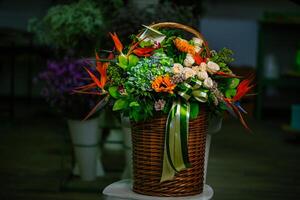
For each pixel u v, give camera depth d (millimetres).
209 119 2207
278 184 4090
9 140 5441
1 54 6758
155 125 2043
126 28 3564
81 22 3746
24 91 8031
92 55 3953
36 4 7820
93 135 3832
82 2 3883
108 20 3938
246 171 4461
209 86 2006
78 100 3631
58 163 4527
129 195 2100
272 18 7301
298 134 5754
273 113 7812
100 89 2160
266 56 7551
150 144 2059
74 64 3607
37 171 4270
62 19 3766
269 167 4629
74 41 3918
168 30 2230
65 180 3938
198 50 2127
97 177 4047
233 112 2109
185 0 4102
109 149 5059
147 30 2107
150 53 2084
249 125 6812
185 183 2086
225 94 2111
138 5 3998
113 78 2061
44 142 5371
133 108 2023
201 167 2143
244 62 7938
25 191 3730
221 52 2137
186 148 2021
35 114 6980
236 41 7910
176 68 2004
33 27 4082
